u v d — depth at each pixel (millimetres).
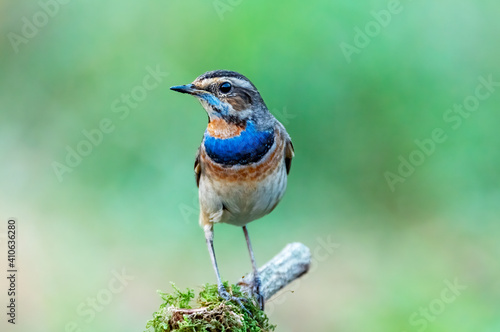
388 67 13711
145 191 14289
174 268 13750
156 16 14836
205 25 14344
